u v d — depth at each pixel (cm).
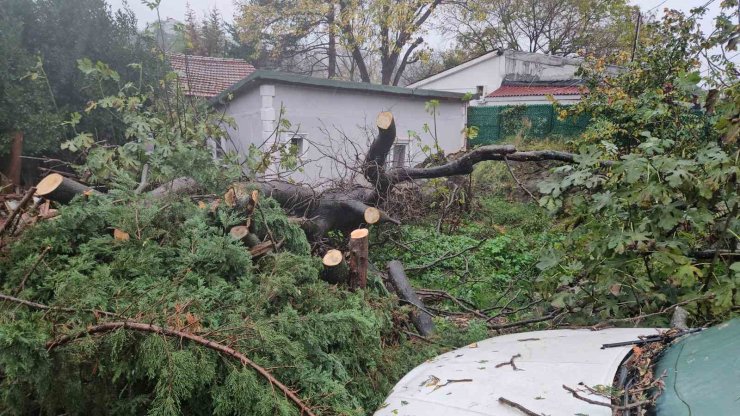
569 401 192
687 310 363
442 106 1428
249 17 2441
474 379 224
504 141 1477
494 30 3014
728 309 336
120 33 1251
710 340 211
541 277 429
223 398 256
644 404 180
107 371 260
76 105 1177
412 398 221
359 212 643
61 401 252
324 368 319
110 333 258
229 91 1134
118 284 314
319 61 2912
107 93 1146
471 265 682
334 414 274
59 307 267
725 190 366
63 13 1168
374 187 702
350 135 1209
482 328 426
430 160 754
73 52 1159
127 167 560
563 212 434
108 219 385
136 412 269
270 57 2847
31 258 327
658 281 388
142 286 317
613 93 1027
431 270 674
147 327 257
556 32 3005
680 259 355
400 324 449
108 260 368
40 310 279
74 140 598
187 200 438
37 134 1029
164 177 511
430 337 427
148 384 277
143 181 547
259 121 1105
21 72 1021
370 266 574
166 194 471
